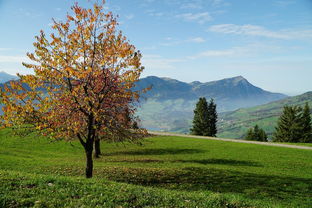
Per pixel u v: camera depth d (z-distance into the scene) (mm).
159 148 56344
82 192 13758
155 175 27234
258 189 23469
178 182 25031
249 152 52188
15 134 20703
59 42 19594
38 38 19047
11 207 11195
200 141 68375
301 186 25312
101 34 20766
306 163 41438
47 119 19297
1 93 17969
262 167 37500
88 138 21656
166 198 14141
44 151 48469
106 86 21281
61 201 12203
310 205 19625
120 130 24359
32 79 18594
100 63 20312
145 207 12695
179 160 42156
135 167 32312
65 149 51906
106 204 12398
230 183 25203
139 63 21438
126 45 21047
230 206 14250
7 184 13578
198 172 29703
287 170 35531
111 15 21172
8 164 29844
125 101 24219
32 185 14250
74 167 30797
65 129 20234
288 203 19625
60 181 15125
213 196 15453
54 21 19969
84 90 20297
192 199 14805
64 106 19594
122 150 53406
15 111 18547
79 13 20062
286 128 107125
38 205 11477
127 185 16297
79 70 19500
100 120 21016
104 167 31203
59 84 20406
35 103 19078
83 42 20094
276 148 57906
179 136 81000
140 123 26891
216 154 49344
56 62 19172
